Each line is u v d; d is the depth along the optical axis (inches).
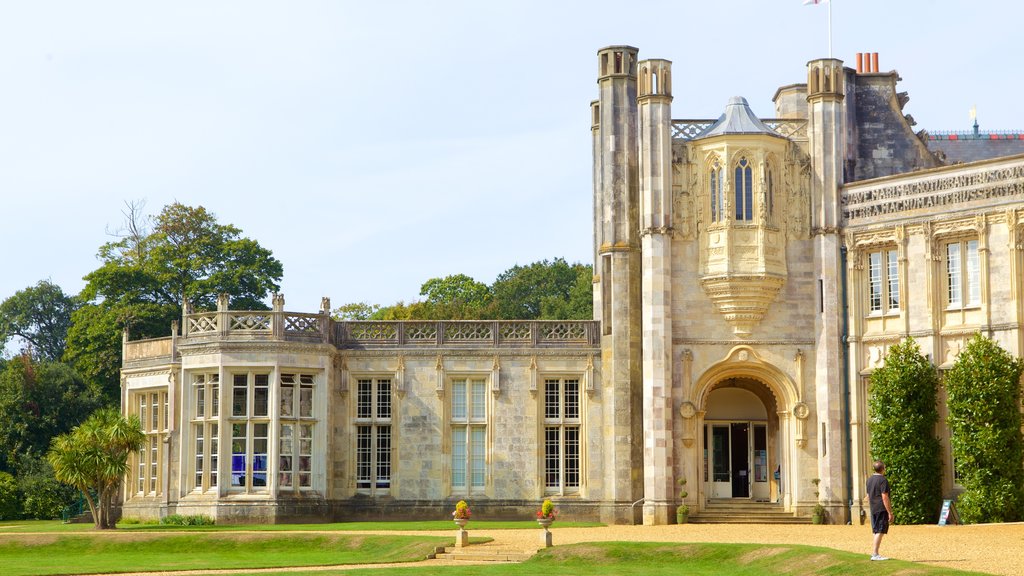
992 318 1895.9
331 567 1439.5
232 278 3435.0
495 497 2151.8
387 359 2177.7
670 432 2058.3
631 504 2080.5
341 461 2155.5
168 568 1453.0
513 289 4628.4
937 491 1930.4
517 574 1309.1
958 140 2628.0
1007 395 1841.8
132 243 3747.5
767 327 2094.0
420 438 2165.4
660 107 2098.9
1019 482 1835.6
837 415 2046.0
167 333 3326.8
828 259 2073.1
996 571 1155.3
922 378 1940.2
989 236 1905.8
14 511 2741.1
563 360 2170.3
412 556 1521.9
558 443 2166.6
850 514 2030.0
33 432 3171.8
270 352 2076.8
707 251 2094.0
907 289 1994.3
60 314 4306.1
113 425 2005.4
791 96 2260.1
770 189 2096.5
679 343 2092.8
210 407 2097.7
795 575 1259.2
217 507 2046.0
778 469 2162.9
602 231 2182.6
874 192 2042.3
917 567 1165.1
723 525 1984.5
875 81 2186.3
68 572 1425.9
